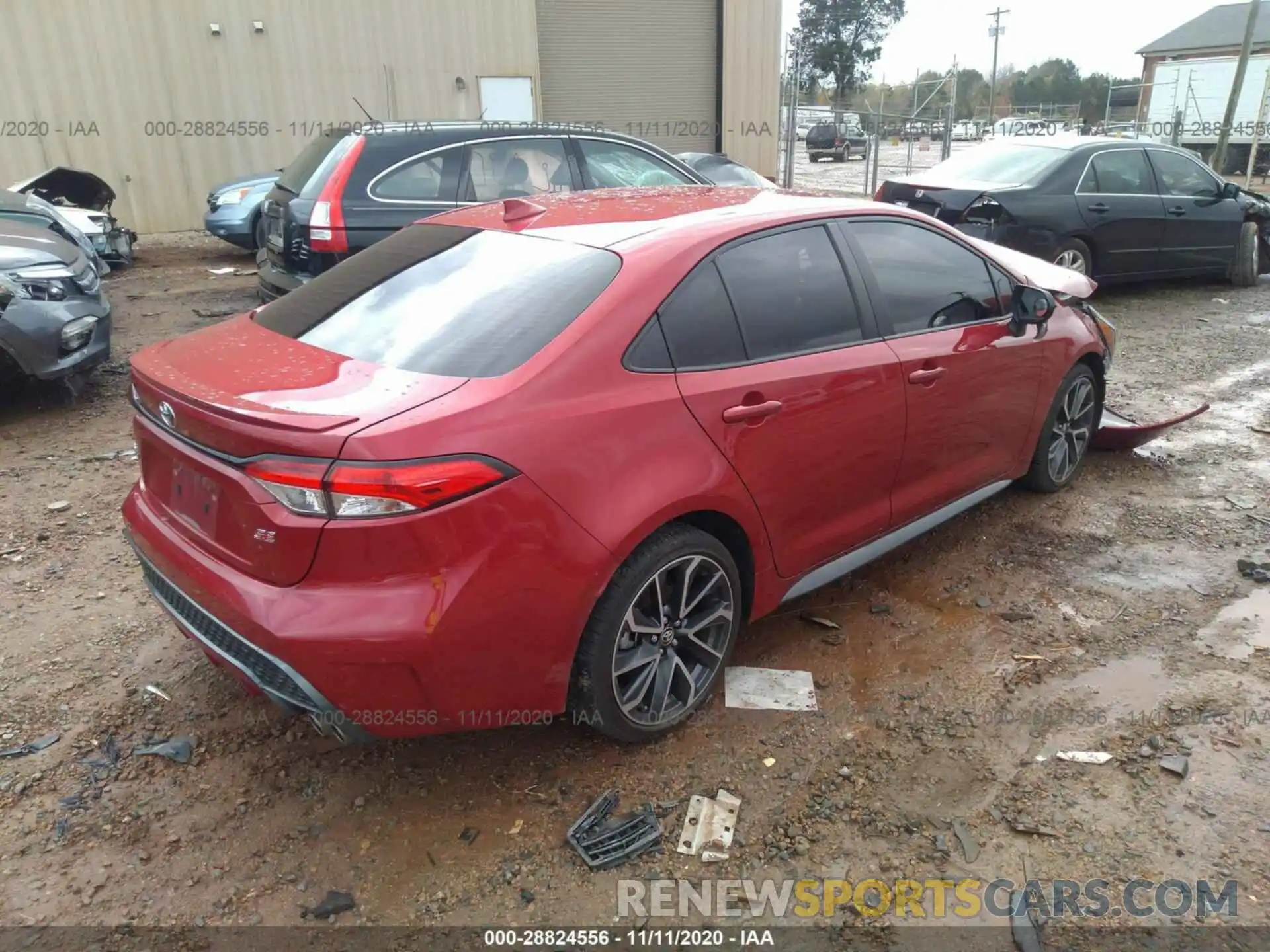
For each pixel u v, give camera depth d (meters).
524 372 2.50
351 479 2.20
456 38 14.98
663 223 3.11
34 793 2.77
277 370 2.64
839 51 65.00
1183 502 4.72
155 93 13.77
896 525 3.68
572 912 2.38
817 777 2.83
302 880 2.48
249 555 2.39
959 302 3.86
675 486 2.69
